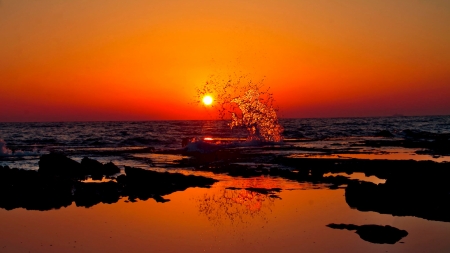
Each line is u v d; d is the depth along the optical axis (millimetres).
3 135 52688
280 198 12594
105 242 8750
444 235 9023
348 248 8297
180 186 14547
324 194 13102
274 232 9336
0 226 9883
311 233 9227
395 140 36156
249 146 30297
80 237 9062
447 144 29688
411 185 11703
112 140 40188
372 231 9281
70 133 56906
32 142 38469
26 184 14297
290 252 8125
